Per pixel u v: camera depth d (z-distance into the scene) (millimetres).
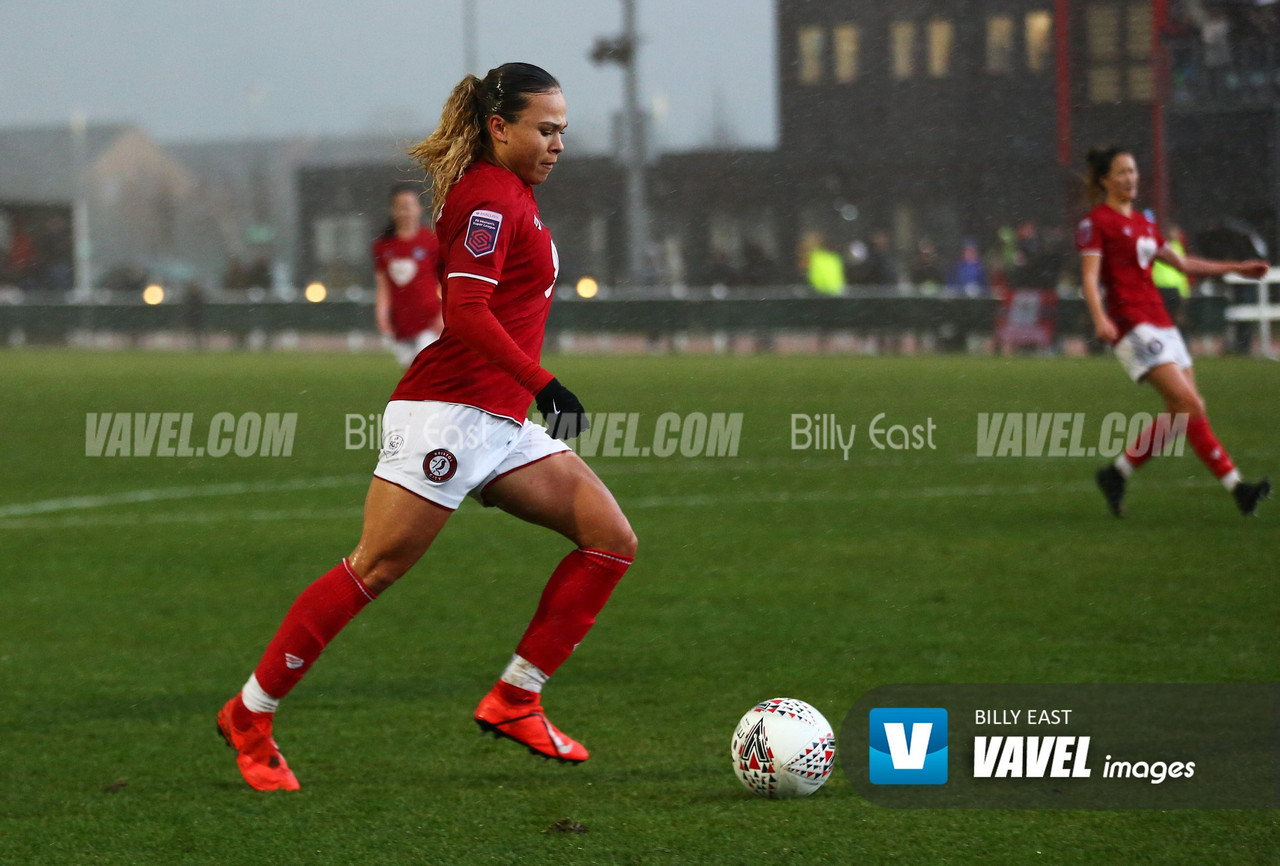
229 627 13227
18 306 75750
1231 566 15375
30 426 32938
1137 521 18656
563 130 8680
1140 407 33688
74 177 175875
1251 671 10984
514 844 7574
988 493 21656
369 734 9766
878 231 82375
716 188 86688
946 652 11773
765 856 7355
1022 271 59062
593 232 91188
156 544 17812
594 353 61906
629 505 20938
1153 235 18188
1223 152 56875
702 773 8820
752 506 20672
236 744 8602
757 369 47906
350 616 8664
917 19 79625
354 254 102375
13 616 13711
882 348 59906
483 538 18203
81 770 9008
